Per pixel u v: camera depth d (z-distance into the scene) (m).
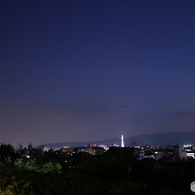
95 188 7.70
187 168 20.95
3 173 10.56
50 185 8.06
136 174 20.61
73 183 8.52
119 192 7.47
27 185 8.23
